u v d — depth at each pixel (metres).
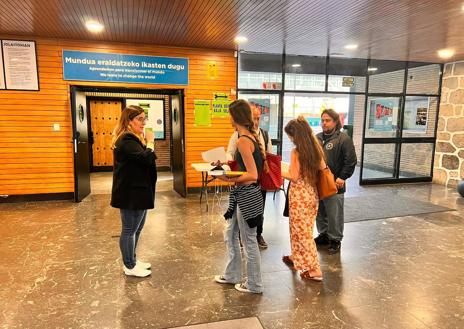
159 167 9.05
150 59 5.54
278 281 2.79
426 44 5.46
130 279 2.80
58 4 3.62
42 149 5.32
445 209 5.11
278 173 2.47
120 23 4.34
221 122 6.03
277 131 6.50
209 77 5.88
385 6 3.71
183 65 5.72
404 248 3.56
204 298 2.51
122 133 2.59
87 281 2.76
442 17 4.10
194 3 3.58
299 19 4.16
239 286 2.64
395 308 2.41
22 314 2.29
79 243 3.59
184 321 2.23
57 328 2.14
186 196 5.83
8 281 2.75
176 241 3.68
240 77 6.12
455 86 6.92
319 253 3.41
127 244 2.76
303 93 6.57
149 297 2.52
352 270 3.02
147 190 2.65
